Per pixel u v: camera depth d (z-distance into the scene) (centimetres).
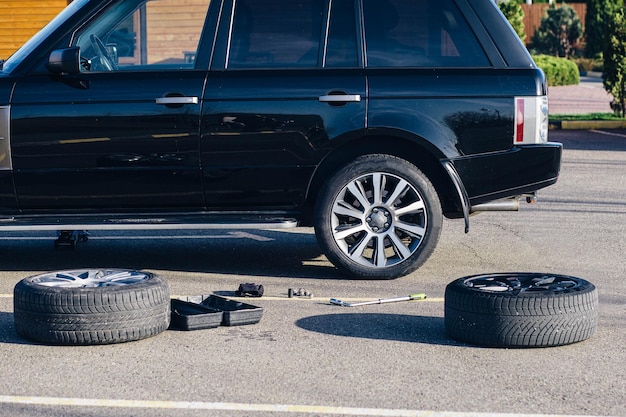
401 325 829
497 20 949
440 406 688
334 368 744
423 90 934
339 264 945
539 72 943
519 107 934
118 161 938
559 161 945
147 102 933
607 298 899
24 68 945
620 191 1384
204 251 1073
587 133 2105
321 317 848
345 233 943
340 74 938
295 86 934
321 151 936
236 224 931
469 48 945
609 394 706
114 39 948
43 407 688
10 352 774
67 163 939
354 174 937
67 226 927
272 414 677
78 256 1053
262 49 945
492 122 933
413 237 945
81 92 936
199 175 939
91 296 779
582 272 983
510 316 772
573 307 776
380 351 775
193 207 950
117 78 939
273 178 941
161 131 934
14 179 942
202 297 872
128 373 736
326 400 696
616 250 1066
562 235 1136
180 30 945
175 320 823
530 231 1157
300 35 946
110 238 1138
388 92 933
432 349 779
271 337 803
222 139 935
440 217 941
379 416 675
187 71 940
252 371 739
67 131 936
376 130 931
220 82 937
